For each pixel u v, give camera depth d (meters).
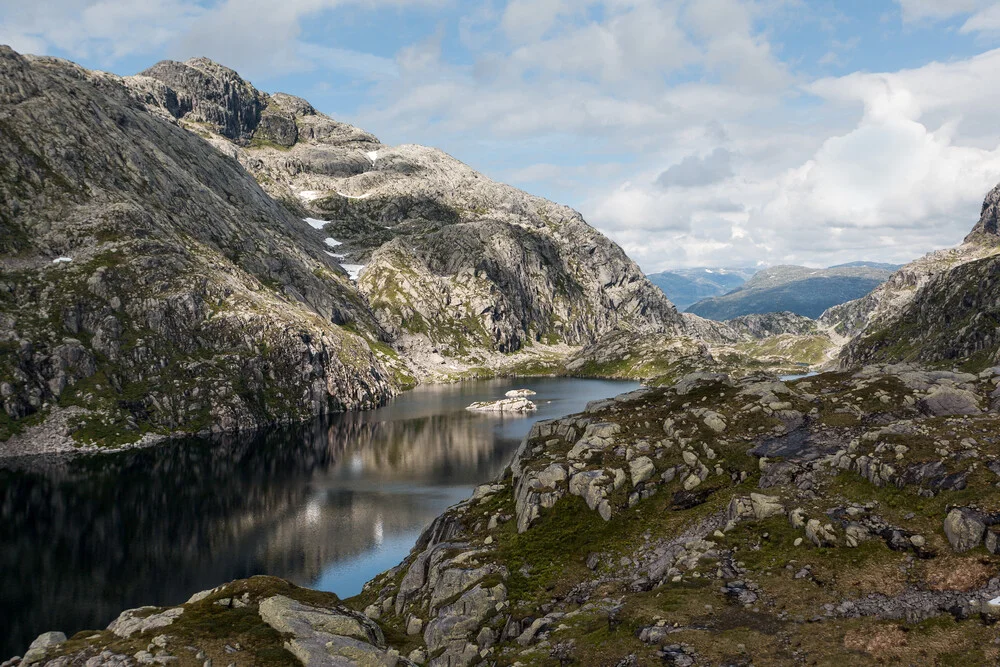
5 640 67.50
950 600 35.75
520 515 63.00
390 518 107.12
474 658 44.06
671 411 75.75
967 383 66.88
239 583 42.31
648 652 36.53
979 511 41.75
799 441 60.84
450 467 146.12
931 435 52.41
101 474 142.12
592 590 48.03
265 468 147.88
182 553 92.56
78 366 191.25
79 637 36.12
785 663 33.44
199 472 144.00
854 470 52.66
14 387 175.62
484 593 49.62
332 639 35.78
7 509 114.69
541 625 44.31
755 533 48.47
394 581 65.88
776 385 73.56
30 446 166.38
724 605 40.44
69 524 106.06
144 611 39.00
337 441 182.75
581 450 69.44
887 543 43.22
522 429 199.25
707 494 57.12
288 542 96.19
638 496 59.06
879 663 32.03
